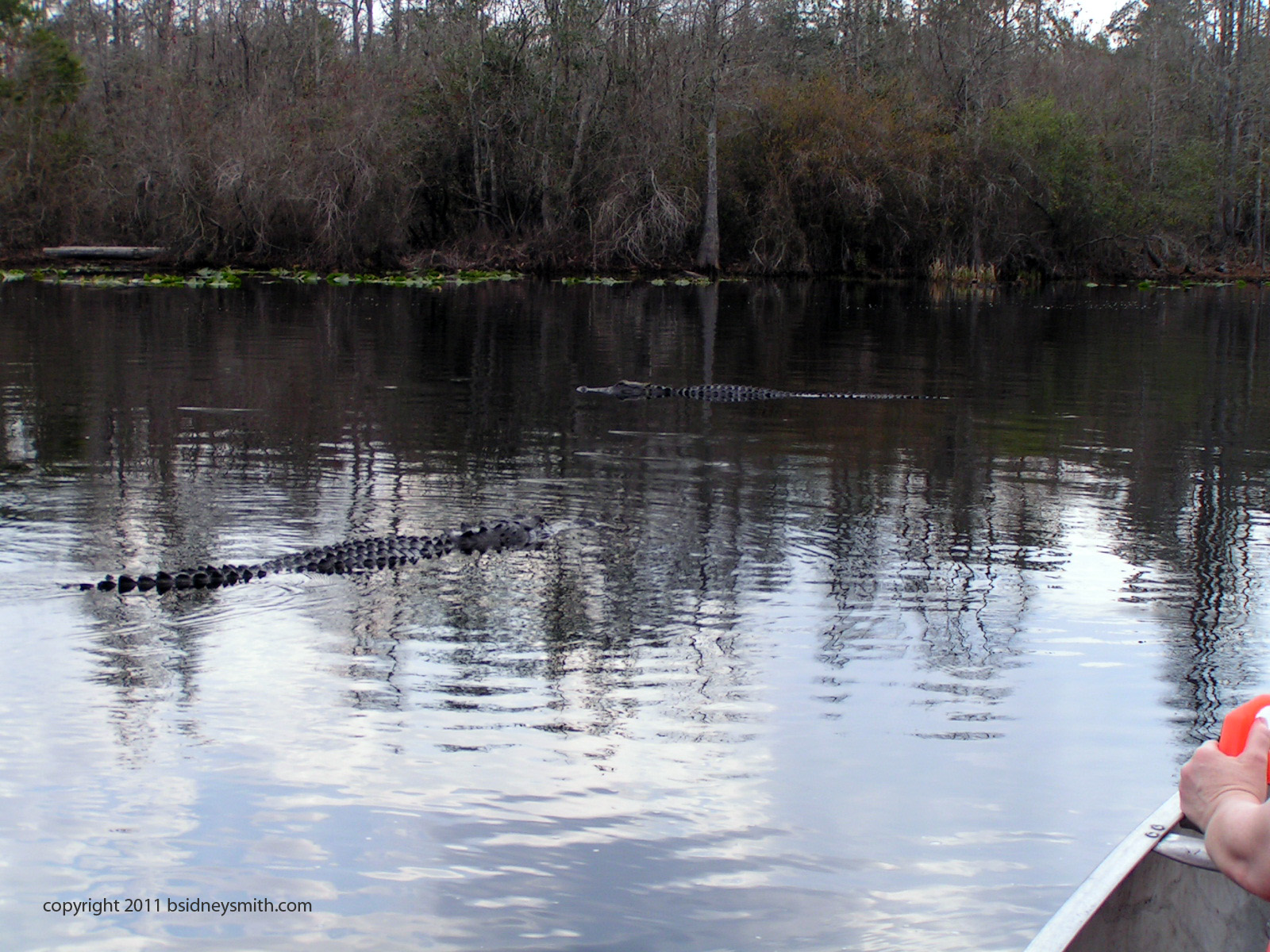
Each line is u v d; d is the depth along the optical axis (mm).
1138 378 17734
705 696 5742
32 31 41375
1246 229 52344
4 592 7203
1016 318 28703
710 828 4516
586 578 7672
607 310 29484
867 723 5449
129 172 40156
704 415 14305
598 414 14234
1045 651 6402
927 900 4059
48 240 40750
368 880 4156
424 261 42000
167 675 5934
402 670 6035
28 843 4359
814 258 44969
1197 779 2496
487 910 3998
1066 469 11234
